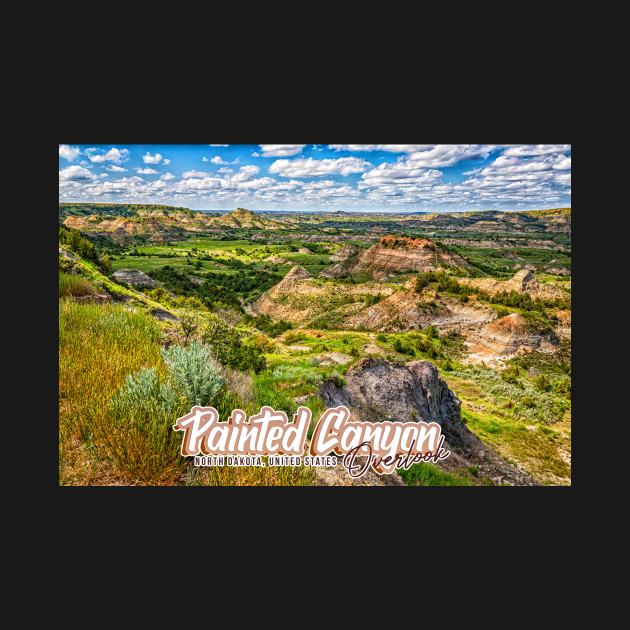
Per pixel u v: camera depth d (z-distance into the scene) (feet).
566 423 94.07
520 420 90.22
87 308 40.11
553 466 63.31
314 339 136.56
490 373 146.00
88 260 75.92
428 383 54.19
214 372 24.22
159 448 20.56
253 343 71.97
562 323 204.44
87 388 23.63
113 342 31.22
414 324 223.10
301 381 34.37
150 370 22.89
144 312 49.14
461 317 222.48
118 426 20.77
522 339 189.57
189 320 39.11
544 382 132.87
